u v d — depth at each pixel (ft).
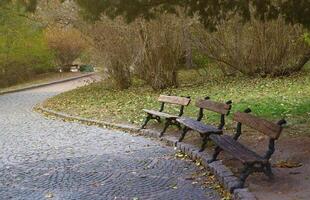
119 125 46.62
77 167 30.32
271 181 23.54
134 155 33.45
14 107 74.69
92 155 33.99
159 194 23.67
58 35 160.66
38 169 30.14
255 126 25.41
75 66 174.81
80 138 41.83
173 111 52.19
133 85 86.89
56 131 46.78
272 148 23.73
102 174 28.22
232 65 89.51
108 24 75.77
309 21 39.55
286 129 37.24
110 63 81.51
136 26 75.05
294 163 26.84
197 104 37.60
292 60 87.04
